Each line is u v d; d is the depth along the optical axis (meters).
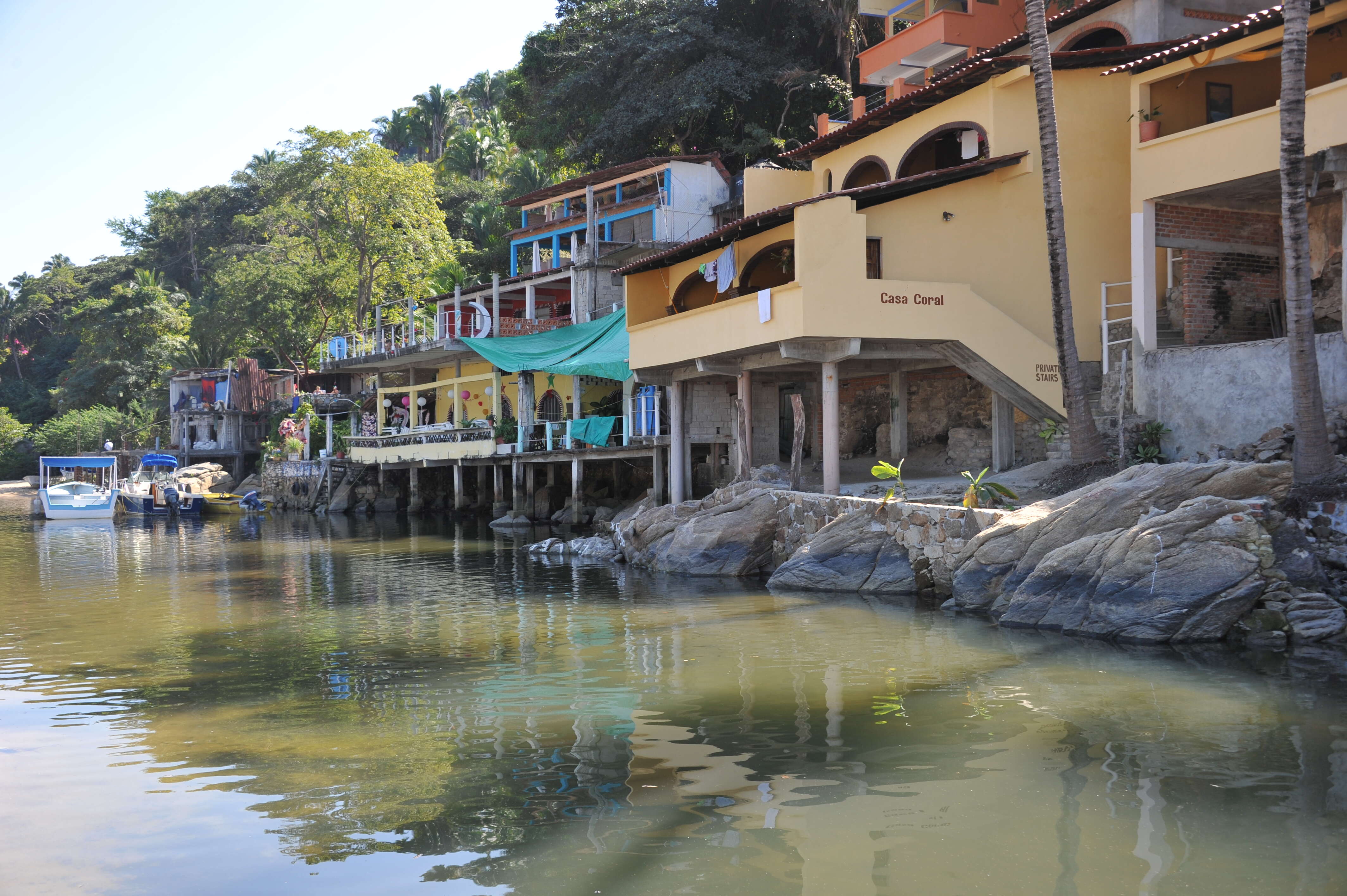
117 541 36.22
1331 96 16.97
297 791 8.23
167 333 81.06
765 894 6.07
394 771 8.66
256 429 67.50
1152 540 13.59
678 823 7.27
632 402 31.44
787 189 29.59
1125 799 7.48
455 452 40.19
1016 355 21.95
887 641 13.80
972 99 23.09
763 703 10.58
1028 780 7.95
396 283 57.94
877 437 29.16
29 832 7.47
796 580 19.20
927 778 8.06
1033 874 6.27
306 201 57.44
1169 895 5.94
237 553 30.33
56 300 105.31
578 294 39.56
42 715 10.90
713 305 24.27
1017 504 18.47
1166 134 20.84
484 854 6.84
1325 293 20.61
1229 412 18.58
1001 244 22.34
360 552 29.61
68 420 75.69
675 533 23.03
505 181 64.75
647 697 11.02
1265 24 17.91
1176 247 20.81
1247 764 8.19
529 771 8.55
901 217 21.86
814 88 43.34
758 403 29.77
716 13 45.41
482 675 12.46
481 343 38.44
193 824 7.56
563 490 38.56
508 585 21.23
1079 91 22.53
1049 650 12.91
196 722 10.50
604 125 44.06
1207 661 12.05
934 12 33.28
